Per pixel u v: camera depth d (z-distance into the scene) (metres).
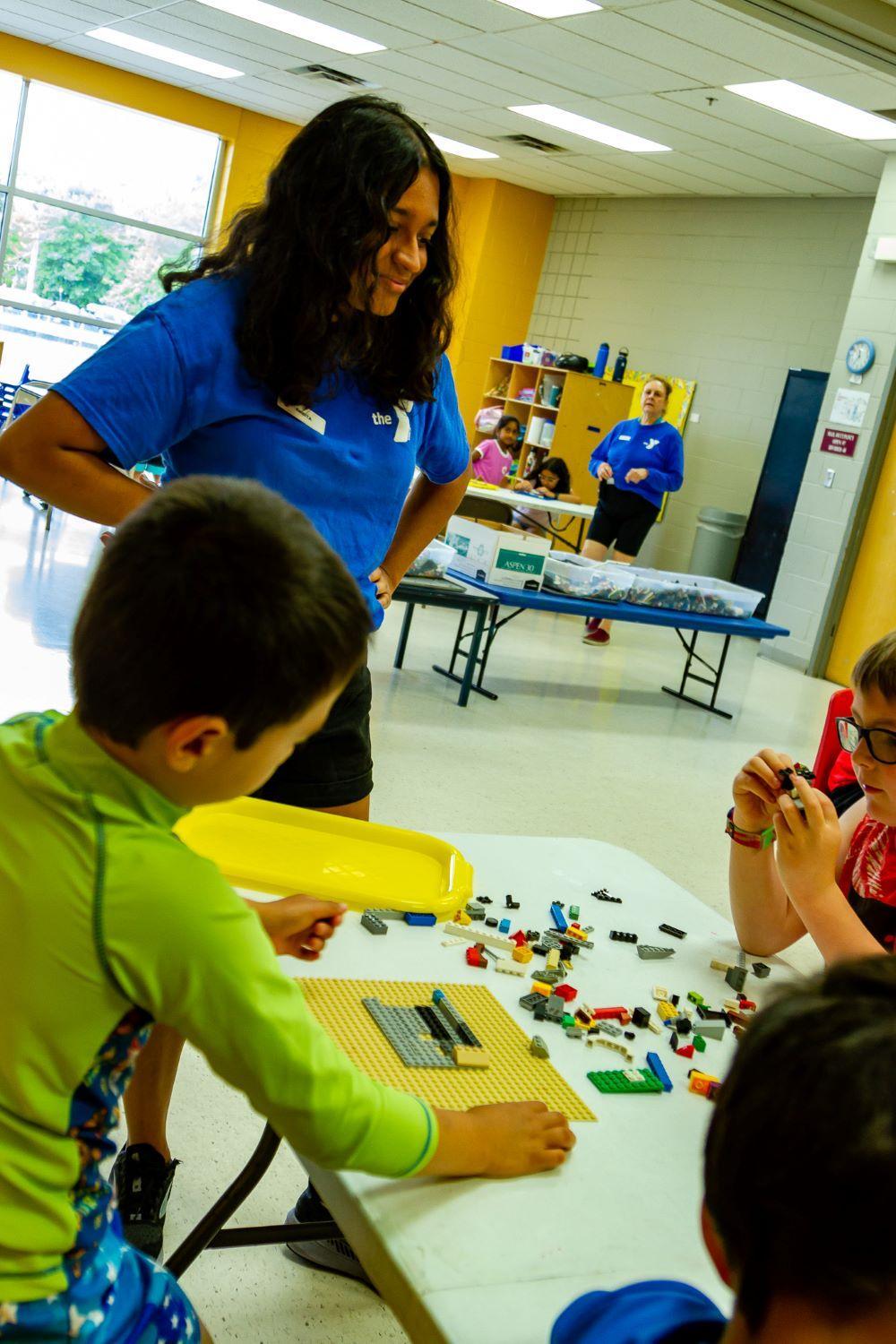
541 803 4.36
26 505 8.33
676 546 10.00
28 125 10.67
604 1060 1.13
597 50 6.82
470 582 5.70
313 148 1.50
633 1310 0.72
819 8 5.09
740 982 1.36
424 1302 0.78
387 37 7.68
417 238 1.58
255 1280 1.76
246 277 1.55
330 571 0.75
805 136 7.46
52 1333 0.78
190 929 0.74
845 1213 0.44
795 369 8.80
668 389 7.78
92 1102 0.78
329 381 1.60
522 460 10.90
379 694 5.40
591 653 7.50
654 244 10.54
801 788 1.36
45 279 11.16
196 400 1.54
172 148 11.26
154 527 0.73
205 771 0.76
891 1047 0.46
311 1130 0.79
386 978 1.19
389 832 1.54
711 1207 0.50
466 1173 0.91
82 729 0.78
